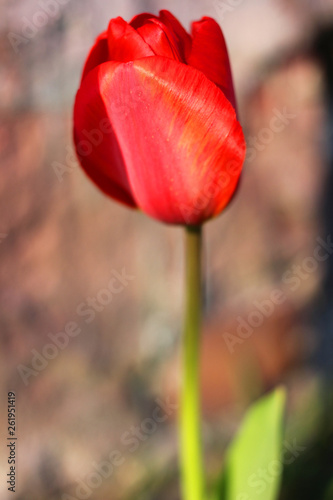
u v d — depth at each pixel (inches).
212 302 21.7
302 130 22.1
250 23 21.1
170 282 21.3
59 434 20.7
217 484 17.6
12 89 19.4
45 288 20.1
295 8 21.4
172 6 20.4
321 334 23.2
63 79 19.8
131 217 20.7
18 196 19.7
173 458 21.9
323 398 23.0
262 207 21.9
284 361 22.7
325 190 22.6
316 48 21.9
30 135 19.7
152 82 15.3
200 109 15.5
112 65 15.4
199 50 15.7
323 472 21.9
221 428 22.1
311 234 22.6
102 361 21.0
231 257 21.8
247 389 22.1
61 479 20.8
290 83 21.8
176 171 16.0
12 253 19.8
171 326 21.5
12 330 20.0
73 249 20.3
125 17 20.1
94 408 21.0
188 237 16.8
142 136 15.8
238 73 21.2
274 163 21.9
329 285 23.1
